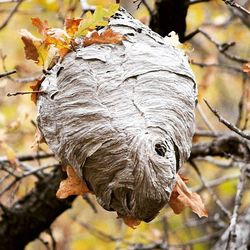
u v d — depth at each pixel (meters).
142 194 6.56
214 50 17.44
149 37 7.72
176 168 7.19
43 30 7.36
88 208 18.67
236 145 11.37
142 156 6.61
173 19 10.76
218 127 18.52
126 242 13.82
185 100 7.31
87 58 7.32
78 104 7.15
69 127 7.12
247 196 17.97
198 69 16.38
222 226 14.91
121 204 6.86
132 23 7.83
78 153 7.02
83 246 17.33
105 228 17.91
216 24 16.59
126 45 7.49
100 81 7.20
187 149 7.25
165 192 6.58
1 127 13.04
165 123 7.00
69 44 7.35
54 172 11.84
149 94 7.16
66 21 7.40
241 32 17.33
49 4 14.02
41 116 7.41
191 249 14.30
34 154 12.14
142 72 7.28
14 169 11.29
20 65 12.83
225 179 15.26
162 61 7.44
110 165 6.78
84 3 9.80
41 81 7.53
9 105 14.92
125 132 6.82
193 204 7.19
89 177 7.01
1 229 11.98
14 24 16.48
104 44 7.46
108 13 7.17
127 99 7.10
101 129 6.92
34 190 11.97
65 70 7.34
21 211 11.92
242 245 11.69
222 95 19.27
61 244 17.14
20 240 12.13
